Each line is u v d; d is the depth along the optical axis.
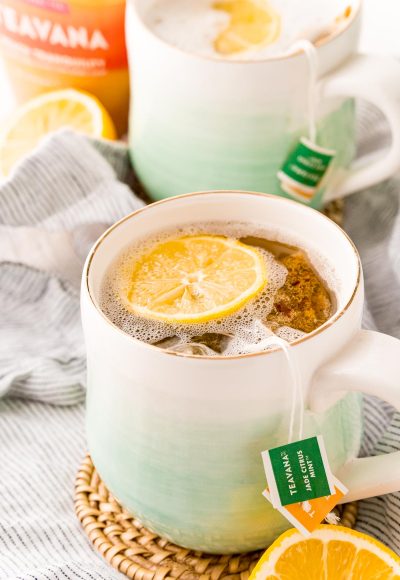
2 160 0.75
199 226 0.53
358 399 0.52
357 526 0.54
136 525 0.54
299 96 0.61
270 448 0.48
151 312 0.49
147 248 0.52
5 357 0.62
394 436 0.55
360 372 0.47
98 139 0.69
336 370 0.47
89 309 0.48
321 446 0.48
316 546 0.49
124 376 0.47
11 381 0.60
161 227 0.53
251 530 0.50
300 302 0.50
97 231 0.66
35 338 0.65
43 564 0.53
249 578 0.49
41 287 0.67
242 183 0.64
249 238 0.53
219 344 0.48
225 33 0.65
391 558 0.49
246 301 0.50
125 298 0.50
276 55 0.63
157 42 0.61
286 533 0.49
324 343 0.47
